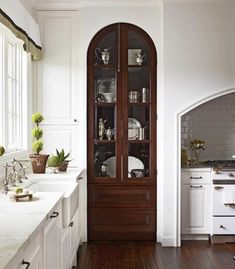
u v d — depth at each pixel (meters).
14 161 3.38
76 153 4.67
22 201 2.56
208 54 4.53
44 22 4.61
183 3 4.51
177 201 4.55
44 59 4.62
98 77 4.66
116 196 4.67
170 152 4.55
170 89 4.54
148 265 3.88
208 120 5.20
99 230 4.67
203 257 4.13
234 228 4.62
